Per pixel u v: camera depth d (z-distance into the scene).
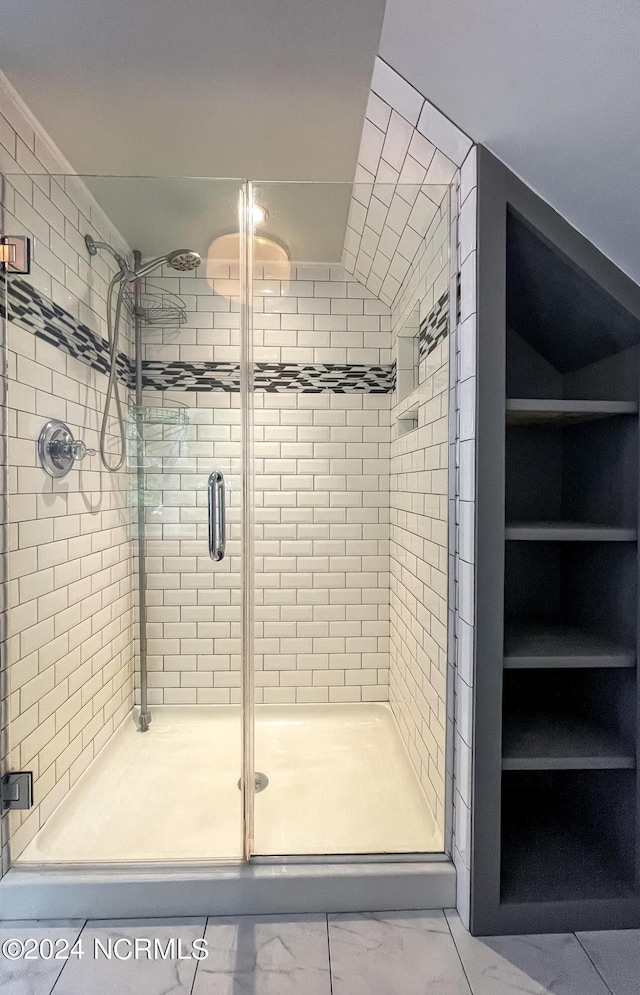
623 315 1.22
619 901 1.20
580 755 1.23
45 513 1.41
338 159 1.55
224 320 1.77
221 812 1.46
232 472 1.79
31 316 1.34
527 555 1.63
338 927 1.22
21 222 1.30
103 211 1.58
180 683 1.77
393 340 2.05
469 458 1.21
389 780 1.72
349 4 1.03
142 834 1.38
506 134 1.10
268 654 2.18
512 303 1.43
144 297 1.77
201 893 1.25
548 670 1.57
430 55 1.07
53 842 1.36
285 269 2.04
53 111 1.33
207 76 1.21
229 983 1.07
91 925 1.22
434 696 1.46
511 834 1.43
